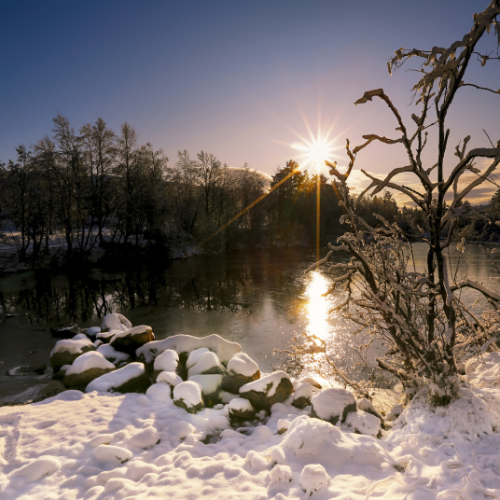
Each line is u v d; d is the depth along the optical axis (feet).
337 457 10.45
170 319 52.26
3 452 12.81
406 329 13.01
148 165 148.15
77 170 130.00
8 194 118.42
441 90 10.18
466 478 8.43
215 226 175.63
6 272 104.88
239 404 16.14
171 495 9.40
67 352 27.27
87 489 10.44
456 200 10.96
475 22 8.57
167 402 17.37
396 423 13.35
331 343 36.81
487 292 11.78
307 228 246.06
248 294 69.21
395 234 13.21
